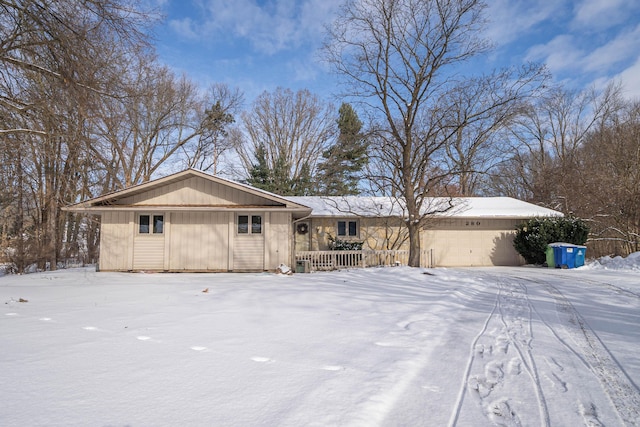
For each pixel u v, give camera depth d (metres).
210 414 2.88
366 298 8.87
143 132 28.73
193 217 16.09
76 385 3.42
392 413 3.08
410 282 12.40
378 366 4.05
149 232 15.94
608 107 31.75
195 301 8.23
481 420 2.99
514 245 20.56
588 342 5.25
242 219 16.27
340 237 21.12
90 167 16.30
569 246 17.38
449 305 8.12
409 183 17.78
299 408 3.01
